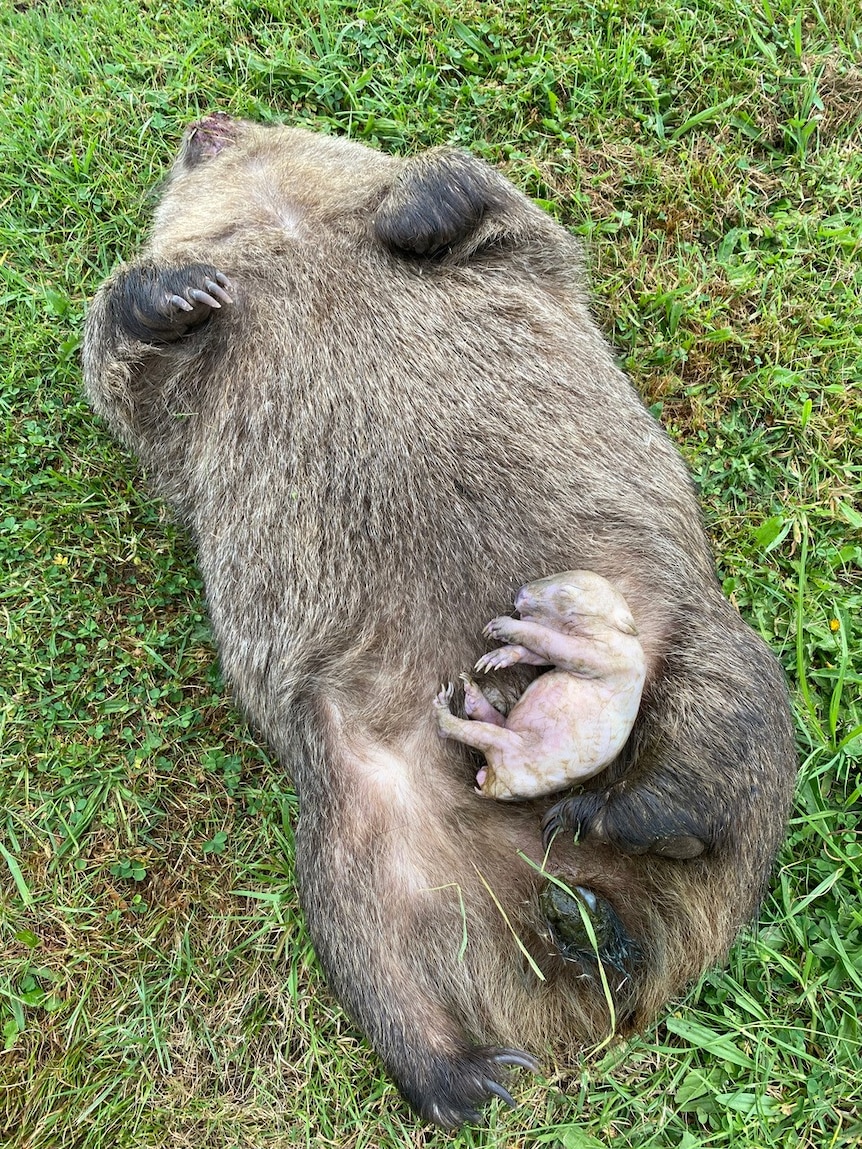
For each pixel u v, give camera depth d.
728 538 1.02
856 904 0.90
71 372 1.03
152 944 0.92
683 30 1.11
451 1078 0.80
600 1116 0.87
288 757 0.85
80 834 0.94
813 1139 0.85
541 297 0.88
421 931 0.81
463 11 1.12
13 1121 0.87
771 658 0.83
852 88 1.11
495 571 0.79
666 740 0.76
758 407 1.04
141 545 1.00
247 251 0.86
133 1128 0.88
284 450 0.82
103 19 1.13
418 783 0.81
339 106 1.12
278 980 0.92
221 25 1.12
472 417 0.81
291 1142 0.88
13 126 1.09
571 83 1.11
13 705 0.96
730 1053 0.86
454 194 0.86
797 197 1.09
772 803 0.80
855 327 1.05
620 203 1.09
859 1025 0.87
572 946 0.79
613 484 0.82
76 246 1.07
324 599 0.81
